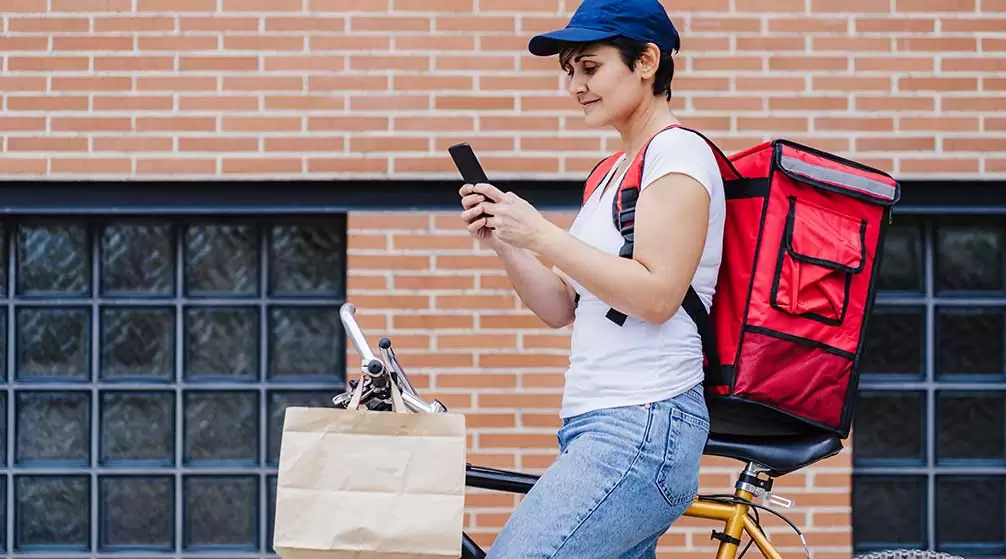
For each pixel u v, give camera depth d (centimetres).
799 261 285
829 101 498
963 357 525
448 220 497
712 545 493
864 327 292
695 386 277
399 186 500
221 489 528
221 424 527
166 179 498
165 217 520
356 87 497
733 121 498
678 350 272
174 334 527
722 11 498
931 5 498
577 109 498
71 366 527
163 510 527
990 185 504
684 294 264
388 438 274
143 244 526
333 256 527
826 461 497
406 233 498
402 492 273
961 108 499
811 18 498
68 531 528
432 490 272
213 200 504
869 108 498
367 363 280
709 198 266
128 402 527
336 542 272
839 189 287
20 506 527
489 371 495
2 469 525
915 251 523
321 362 527
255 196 503
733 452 310
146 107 498
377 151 496
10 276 523
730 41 498
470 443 495
